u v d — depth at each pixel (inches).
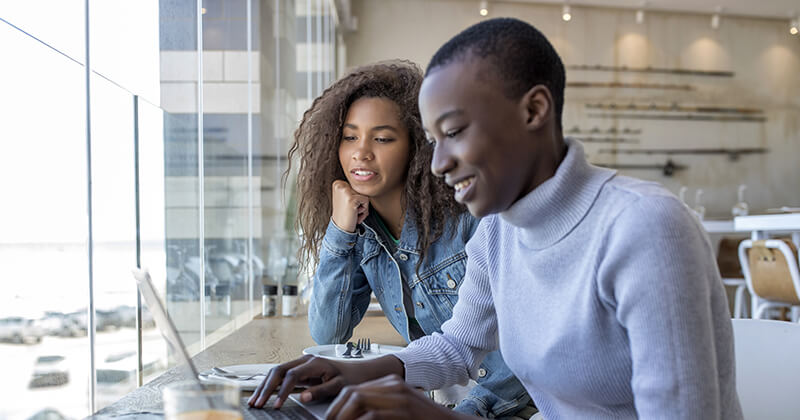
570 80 318.0
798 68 334.0
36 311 34.1
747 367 39.4
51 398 35.5
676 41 325.7
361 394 24.6
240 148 100.3
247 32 107.6
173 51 62.4
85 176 40.4
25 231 33.2
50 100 36.1
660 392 24.2
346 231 52.8
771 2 310.2
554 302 29.9
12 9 32.3
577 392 30.0
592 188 28.3
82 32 40.7
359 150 51.2
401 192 52.5
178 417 20.4
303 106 179.0
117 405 33.4
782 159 330.0
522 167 27.3
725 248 221.1
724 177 325.7
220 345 57.5
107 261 43.9
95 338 41.3
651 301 24.7
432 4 311.7
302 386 33.3
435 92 26.3
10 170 31.8
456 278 49.9
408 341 53.8
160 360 54.2
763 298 133.0
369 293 59.4
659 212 25.4
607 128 320.2
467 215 49.8
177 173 63.4
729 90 328.2
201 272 73.4
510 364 33.7
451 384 39.3
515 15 315.6
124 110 48.2
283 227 148.5
